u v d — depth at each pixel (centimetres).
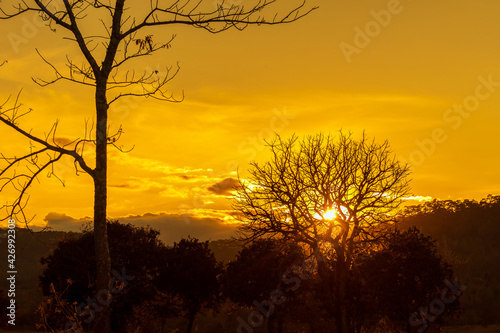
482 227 16112
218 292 5841
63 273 4697
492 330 7406
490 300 9731
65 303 1239
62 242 4891
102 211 1052
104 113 1060
